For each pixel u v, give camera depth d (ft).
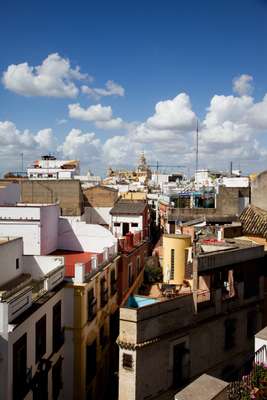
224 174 286.25
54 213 94.94
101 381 82.23
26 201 159.02
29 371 53.57
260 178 104.63
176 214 148.15
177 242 82.89
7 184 126.11
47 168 265.34
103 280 81.71
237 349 68.59
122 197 194.18
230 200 146.61
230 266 66.85
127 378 54.90
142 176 367.66
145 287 111.34
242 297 69.26
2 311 47.42
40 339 57.88
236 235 89.10
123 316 55.11
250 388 39.09
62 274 67.77
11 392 48.73
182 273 82.74
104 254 83.25
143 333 54.85
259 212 97.35
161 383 57.31
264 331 45.62
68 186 158.71
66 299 68.23
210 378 37.91
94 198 170.91
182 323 59.88
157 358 56.75
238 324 68.74
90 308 72.54
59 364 66.28
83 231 96.43
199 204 170.09
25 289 54.13
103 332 83.05
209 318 63.46
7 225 85.61
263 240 87.51
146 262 119.85
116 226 145.38
